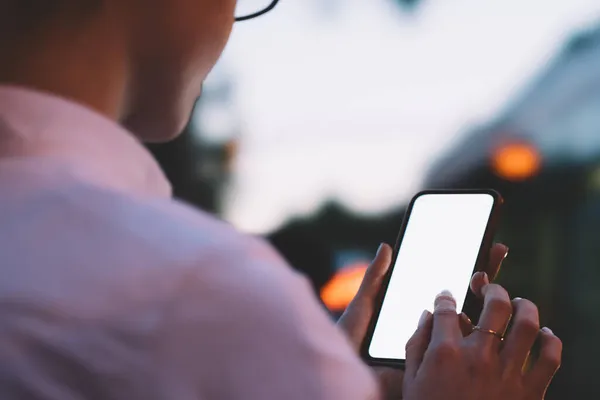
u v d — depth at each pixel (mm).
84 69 617
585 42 4535
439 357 829
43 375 439
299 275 503
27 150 523
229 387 445
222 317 450
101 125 554
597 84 4543
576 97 4570
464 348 840
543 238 4664
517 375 847
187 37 658
